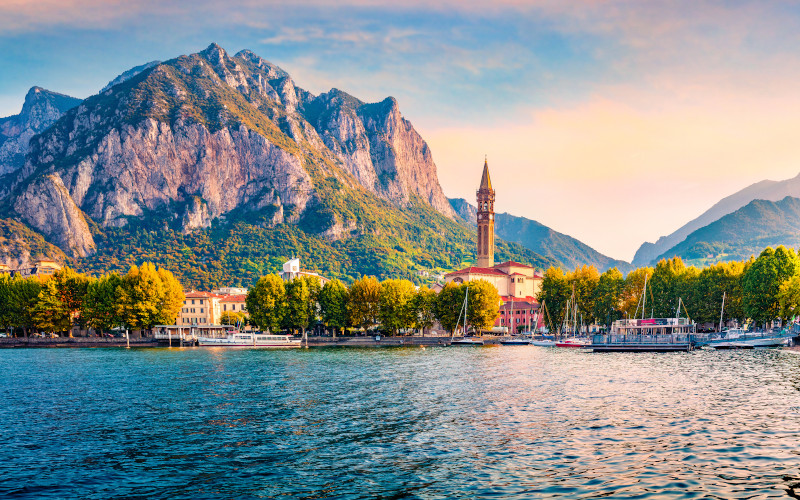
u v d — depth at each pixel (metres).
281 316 189.25
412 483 36.44
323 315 199.00
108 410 61.53
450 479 37.00
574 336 187.38
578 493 33.81
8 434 50.75
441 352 149.12
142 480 38.09
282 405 63.75
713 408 57.66
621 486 34.78
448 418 55.50
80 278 186.38
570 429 49.53
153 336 187.12
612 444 44.25
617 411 57.03
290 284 194.62
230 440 47.94
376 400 66.56
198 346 175.00
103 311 176.25
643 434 47.16
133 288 174.62
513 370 97.38
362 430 50.94
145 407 63.16
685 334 148.50
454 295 195.88
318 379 86.75
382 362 116.44
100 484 37.41
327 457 42.59
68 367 107.94
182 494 35.50
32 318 178.38
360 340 189.75
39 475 39.25
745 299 149.12
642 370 94.06
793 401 61.19
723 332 156.38
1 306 183.12
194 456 43.38
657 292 183.62
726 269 166.75
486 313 192.88
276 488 36.19
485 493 34.25
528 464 39.66
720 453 41.28
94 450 45.31
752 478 35.84
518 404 62.34
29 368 106.25
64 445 46.88
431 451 43.59
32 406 64.31
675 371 91.50
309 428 52.00
